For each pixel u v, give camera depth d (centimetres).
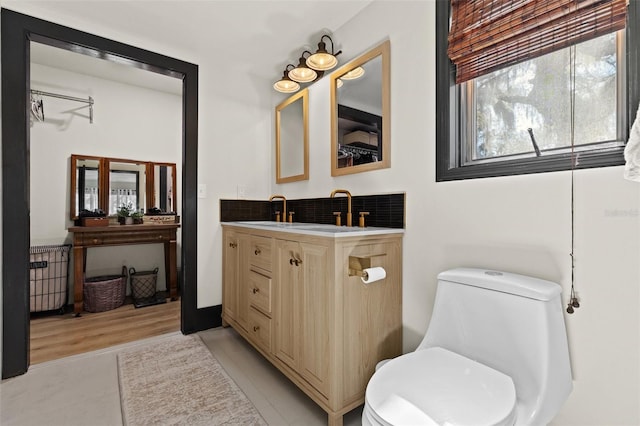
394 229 163
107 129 324
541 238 118
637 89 99
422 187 160
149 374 179
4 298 176
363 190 196
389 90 178
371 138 189
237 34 222
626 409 100
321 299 141
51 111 296
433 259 154
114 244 304
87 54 214
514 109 134
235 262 234
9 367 176
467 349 116
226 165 269
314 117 241
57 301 282
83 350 211
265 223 245
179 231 363
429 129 157
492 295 111
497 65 133
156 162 352
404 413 80
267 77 293
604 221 104
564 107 119
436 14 154
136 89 342
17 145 181
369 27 193
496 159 141
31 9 186
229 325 260
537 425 90
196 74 252
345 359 137
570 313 107
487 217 133
